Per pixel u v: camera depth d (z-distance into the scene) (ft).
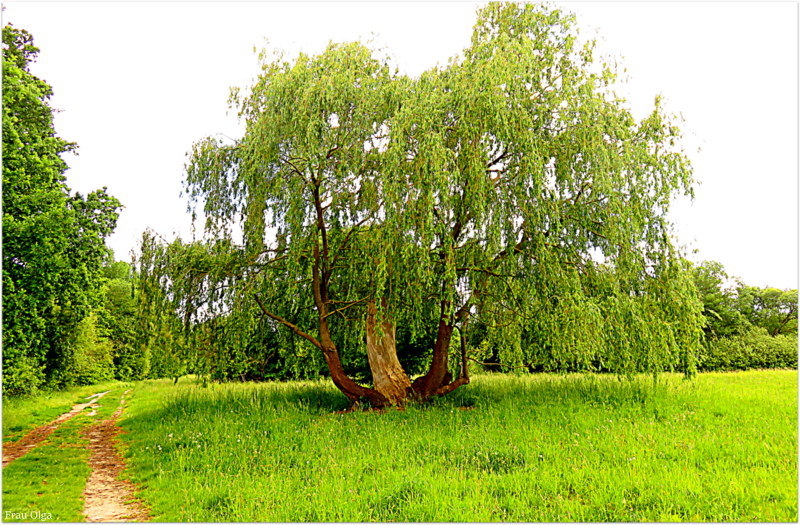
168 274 46.78
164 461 32.32
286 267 44.83
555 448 29.73
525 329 45.24
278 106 41.29
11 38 63.72
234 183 45.29
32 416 59.77
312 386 64.44
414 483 23.65
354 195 43.75
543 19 45.39
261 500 23.43
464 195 40.86
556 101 42.04
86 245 54.95
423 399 49.08
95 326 128.67
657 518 19.93
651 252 42.50
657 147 44.24
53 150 65.31
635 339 40.70
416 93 40.65
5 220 47.67
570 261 42.22
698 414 36.86
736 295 148.25
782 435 30.78
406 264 39.17
